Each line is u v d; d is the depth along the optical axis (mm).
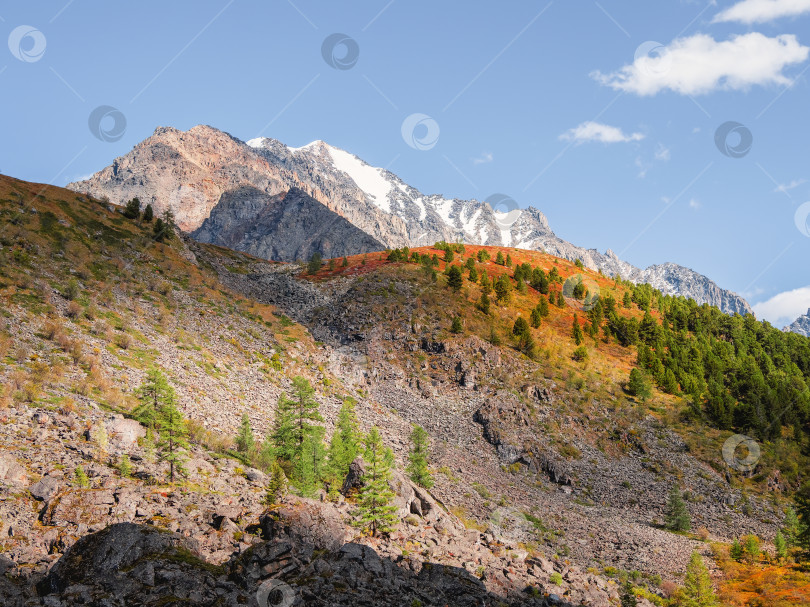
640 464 97062
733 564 64438
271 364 90438
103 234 112125
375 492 37562
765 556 67812
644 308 184500
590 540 66438
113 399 50812
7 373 48969
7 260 81812
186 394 63188
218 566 26031
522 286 163125
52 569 23406
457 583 31719
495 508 68688
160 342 78750
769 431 111875
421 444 66188
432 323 124062
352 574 28141
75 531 26625
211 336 91562
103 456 37781
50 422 40875
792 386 141500
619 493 87312
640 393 119188
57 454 35688
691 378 129500
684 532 77375
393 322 122375
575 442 98750
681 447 102875
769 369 157750
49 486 29828
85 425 41906
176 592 22734
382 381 104812
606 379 123250
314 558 28547
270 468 47688
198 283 113688
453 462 82062
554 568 41812
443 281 146500
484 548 41250
